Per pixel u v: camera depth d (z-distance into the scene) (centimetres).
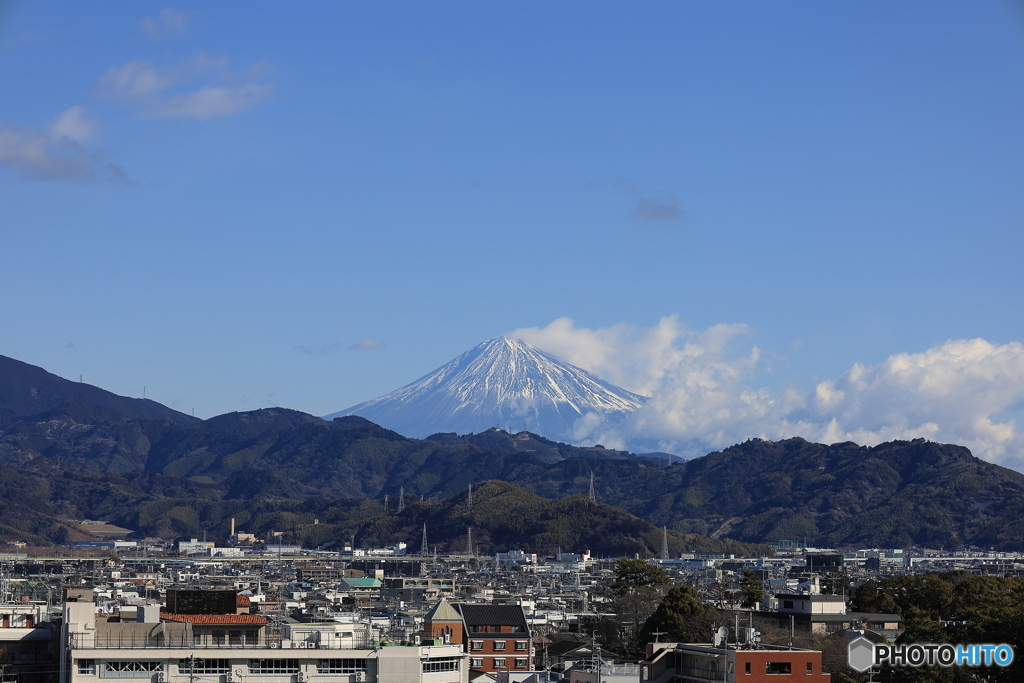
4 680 16938
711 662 17638
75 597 19088
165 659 16250
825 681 17088
